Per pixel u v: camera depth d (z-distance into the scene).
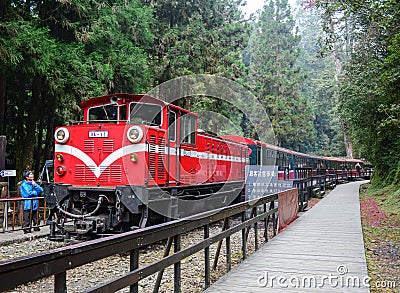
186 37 22.17
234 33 26.19
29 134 14.49
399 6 10.81
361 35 17.80
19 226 10.76
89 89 13.88
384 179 23.25
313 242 8.33
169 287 5.93
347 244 8.10
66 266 2.77
